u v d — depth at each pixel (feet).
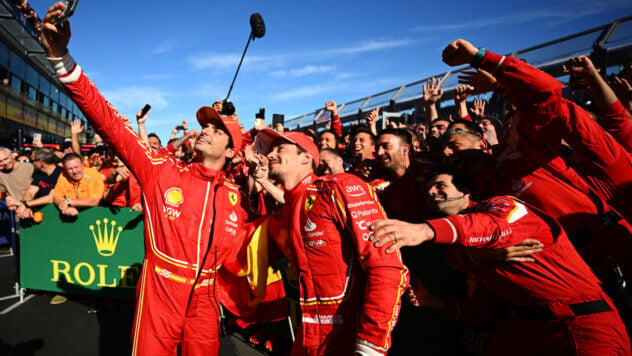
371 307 4.10
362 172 10.44
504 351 5.08
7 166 18.47
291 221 5.13
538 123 4.64
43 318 11.74
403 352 7.23
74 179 12.87
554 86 4.29
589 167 5.95
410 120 24.00
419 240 3.68
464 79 6.09
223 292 7.36
